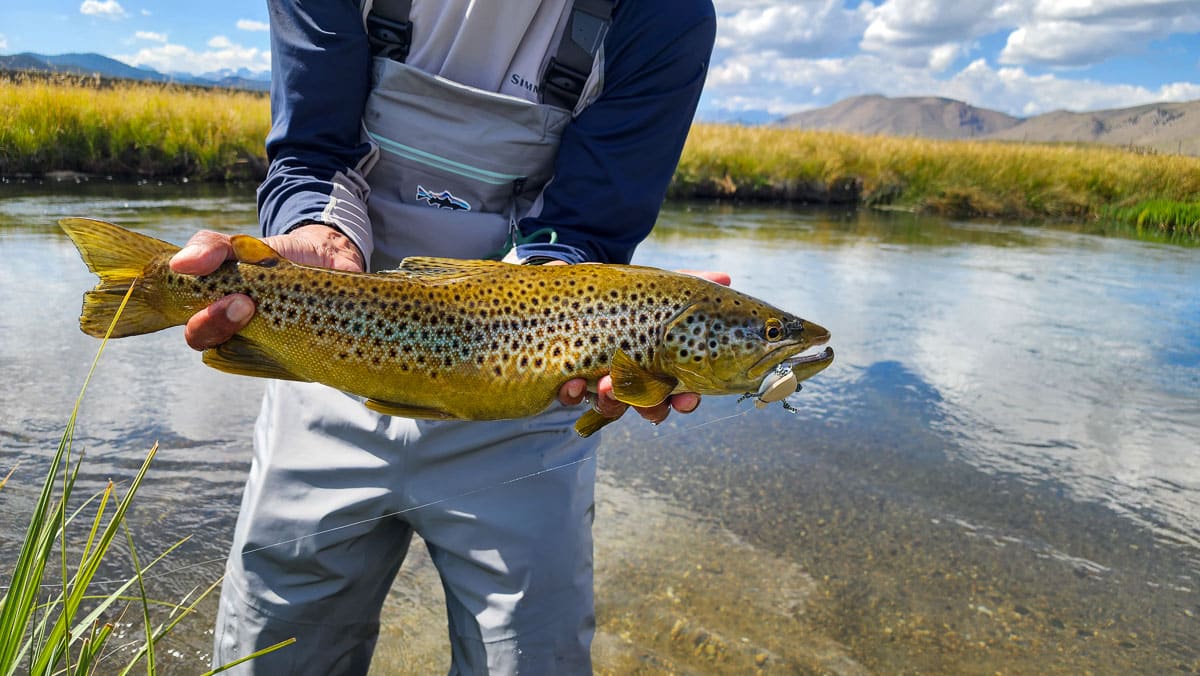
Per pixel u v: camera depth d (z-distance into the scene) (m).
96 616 0.77
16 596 0.69
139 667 1.20
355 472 0.90
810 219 7.41
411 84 0.93
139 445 1.86
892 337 3.23
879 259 5.10
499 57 0.95
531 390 0.79
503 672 0.90
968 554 1.69
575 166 0.96
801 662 1.33
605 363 0.80
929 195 9.13
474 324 0.77
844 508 1.86
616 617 1.42
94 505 1.60
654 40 0.94
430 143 0.96
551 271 0.81
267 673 0.92
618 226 0.99
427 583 1.50
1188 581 1.62
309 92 0.91
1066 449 2.25
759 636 1.39
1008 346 3.21
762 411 2.44
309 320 0.75
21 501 1.58
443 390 0.78
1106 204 8.95
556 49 0.95
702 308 0.82
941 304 3.86
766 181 8.99
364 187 0.96
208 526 1.57
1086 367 2.98
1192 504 1.95
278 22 0.93
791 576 1.57
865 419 2.40
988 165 9.52
